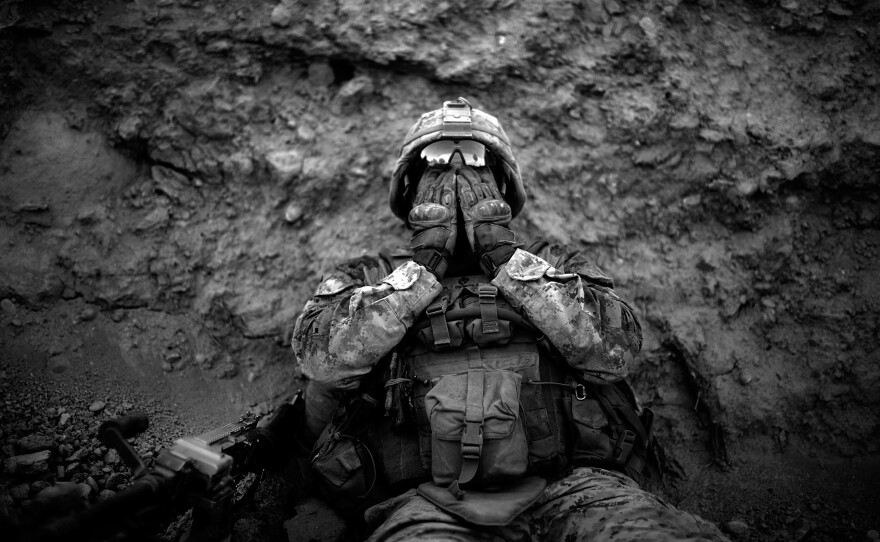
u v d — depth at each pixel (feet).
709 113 8.37
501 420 5.56
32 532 4.12
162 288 8.05
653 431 7.24
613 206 8.48
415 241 6.71
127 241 8.11
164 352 7.81
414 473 6.07
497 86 8.75
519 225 8.52
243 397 7.83
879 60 8.30
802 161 8.09
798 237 8.18
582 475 6.00
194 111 8.43
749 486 7.30
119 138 8.33
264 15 8.53
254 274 8.27
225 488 5.37
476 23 8.71
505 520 5.31
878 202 8.07
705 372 7.81
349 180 8.59
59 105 8.27
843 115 8.20
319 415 6.91
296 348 6.53
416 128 7.48
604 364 6.24
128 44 8.37
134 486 4.79
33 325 7.51
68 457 6.50
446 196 6.90
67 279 7.80
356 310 6.21
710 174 8.32
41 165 8.00
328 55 8.66
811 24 8.51
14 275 7.60
